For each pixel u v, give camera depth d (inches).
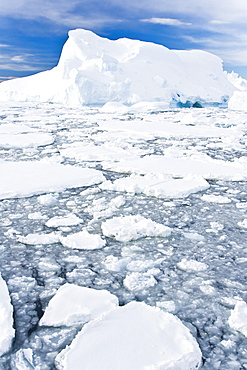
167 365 56.2
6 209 141.8
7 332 65.2
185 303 78.0
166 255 101.9
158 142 339.3
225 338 67.0
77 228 122.0
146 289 83.6
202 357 62.0
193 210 143.0
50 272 91.3
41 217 132.4
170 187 170.4
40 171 199.9
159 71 1473.9
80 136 371.9
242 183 187.9
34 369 58.5
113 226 120.2
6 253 102.0
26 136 351.6
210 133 406.3
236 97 844.0
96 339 63.5
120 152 270.8
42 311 74.9
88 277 89.0
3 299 76.6
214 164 227.1
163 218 133.2
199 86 1496.1
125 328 66.6
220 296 80.7
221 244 109.7
